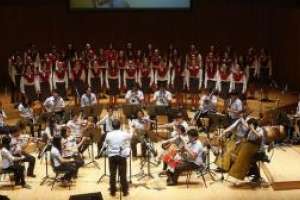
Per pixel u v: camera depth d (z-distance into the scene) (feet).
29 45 65.82
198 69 59.31
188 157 40.14
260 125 45.14
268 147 45.29
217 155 41.70
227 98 56.29
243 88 56.90
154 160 45.55
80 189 39.91
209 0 70.03
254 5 69.77
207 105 51.67
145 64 60.23
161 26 70.23
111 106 55.36
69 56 63.62
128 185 40.29
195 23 70.23
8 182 41.37
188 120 52.06
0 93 63.10
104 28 70.03
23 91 57.06
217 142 46.85
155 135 44.21
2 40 68.18
